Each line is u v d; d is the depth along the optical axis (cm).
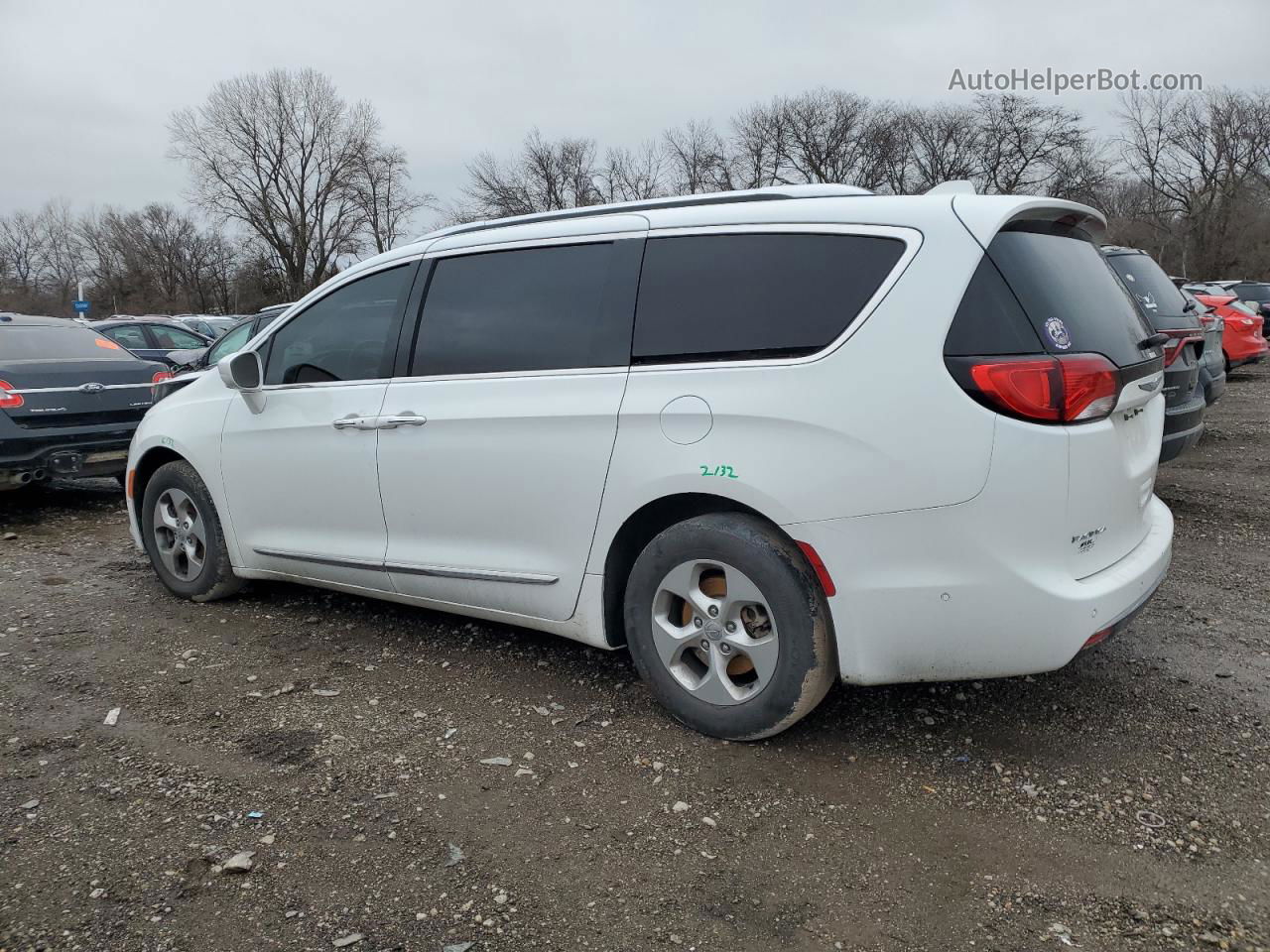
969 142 5247
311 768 299
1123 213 5709
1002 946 215
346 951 215
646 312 316
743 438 286
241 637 422
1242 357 1552
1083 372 264
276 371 427
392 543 385
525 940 219
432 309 374
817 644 283
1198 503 650
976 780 285
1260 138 5381
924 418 262
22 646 412
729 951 215
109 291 7669
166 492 475
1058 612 260
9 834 262
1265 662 372
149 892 236
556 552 335
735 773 292
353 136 5766
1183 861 245
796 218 298
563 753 307
